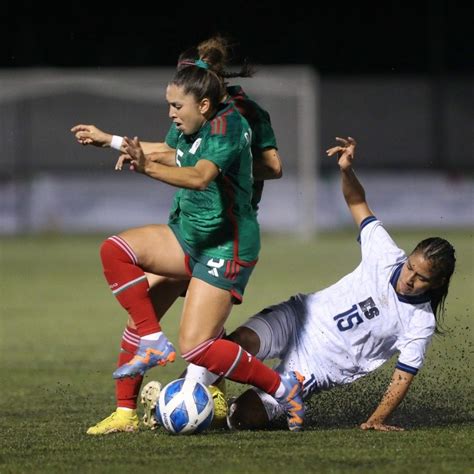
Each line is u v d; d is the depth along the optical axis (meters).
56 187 89.44
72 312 43.66
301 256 68.62
